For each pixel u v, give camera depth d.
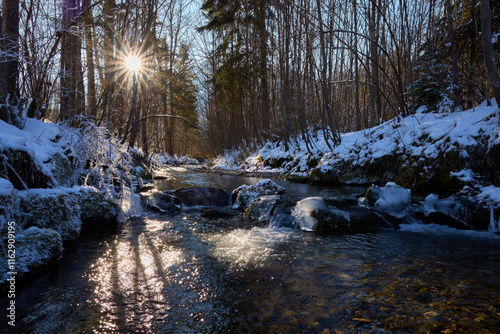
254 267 3.48
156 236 4.73
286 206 5.85
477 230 5.11
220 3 18.84
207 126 37.12
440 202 5.73
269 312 2.49
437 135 7.84
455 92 9.82
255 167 18.30
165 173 16.59
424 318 2.35
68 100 9.10
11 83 6.42
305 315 2.43
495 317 2.36
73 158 6.48
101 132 6.30
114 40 10.67
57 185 5.02
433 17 12.57
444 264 3.55
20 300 2.66
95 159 6.42
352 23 14.62
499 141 5.88
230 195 7.56
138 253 3.93
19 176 4.28
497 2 8.98
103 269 3.39
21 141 4.48
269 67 19.05
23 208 3.81
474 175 6.25
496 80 6.34
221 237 4.70
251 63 18.75
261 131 21.36
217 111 28.73
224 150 28.38
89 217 4.96
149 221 5.72
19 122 6.11
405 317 2.37
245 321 2.36
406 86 12.42
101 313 2.47
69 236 4.27
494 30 9.42
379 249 4.13
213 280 3.12
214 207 7.11
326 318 2.38
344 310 2.49
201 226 5.38
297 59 13.73
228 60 19.83
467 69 10.81
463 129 7.14
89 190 5.34
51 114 11.57
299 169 14.05
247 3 17.94
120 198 6.40
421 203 6.23
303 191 8.92
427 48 10.53
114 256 3.80
